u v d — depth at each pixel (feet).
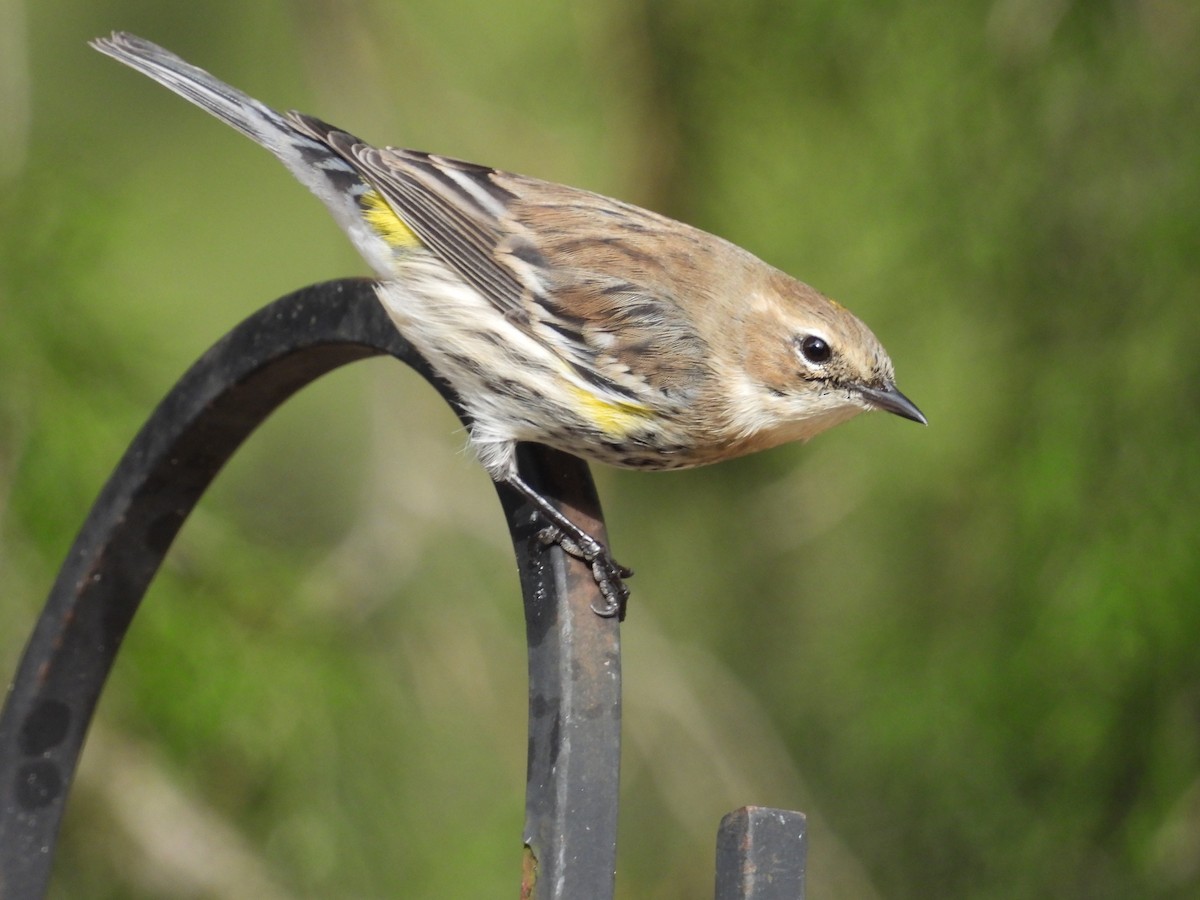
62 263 35.78
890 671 39.34
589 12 39.27
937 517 40.11
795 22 39.09
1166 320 36.52
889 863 41.29
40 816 23.52
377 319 21.84
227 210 49.98
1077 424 36.94
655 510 43.52
